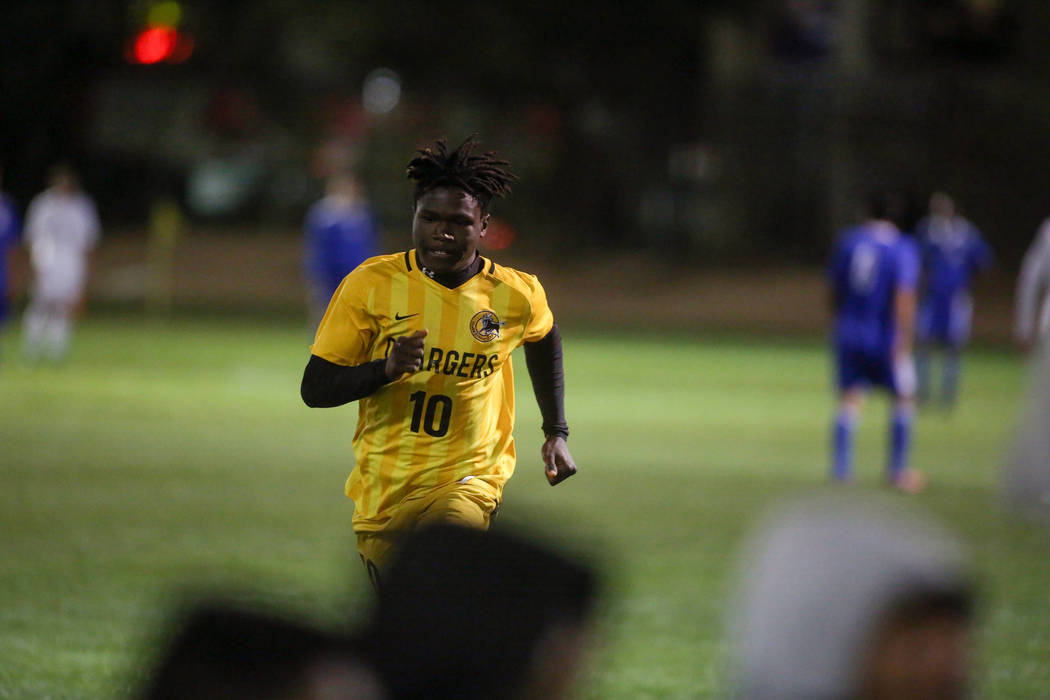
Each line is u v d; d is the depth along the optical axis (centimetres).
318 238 7225
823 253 13825
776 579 498
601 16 13512
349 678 536
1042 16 13938
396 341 1662
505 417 1883
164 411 5422
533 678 580
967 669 503
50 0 13500
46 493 3634
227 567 2802
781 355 9038
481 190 1794
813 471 4431
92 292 12069
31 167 14425
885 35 13725
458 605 580
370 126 15738
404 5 13825
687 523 3431
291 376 6788
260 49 14888
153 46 7575
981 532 3422
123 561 2845
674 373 7681
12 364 6894
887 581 478
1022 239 13800
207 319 10244
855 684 482
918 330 6456
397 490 1798
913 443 5244
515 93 14525
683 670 2152
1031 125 13838
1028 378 1189
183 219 15488
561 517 3447
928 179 13800
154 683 524
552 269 13825
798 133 14000
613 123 14562
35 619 2356
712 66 14362
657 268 13738
